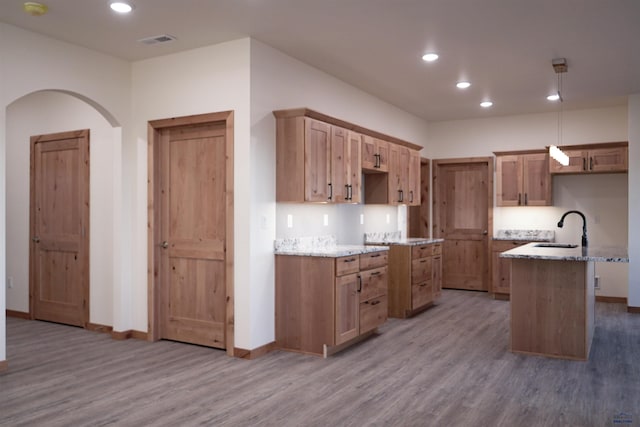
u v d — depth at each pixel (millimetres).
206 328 4422
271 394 3270
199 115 4328
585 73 5133
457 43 4234
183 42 4211
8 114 5871
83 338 4750
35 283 5586
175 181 4578
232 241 4141
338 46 4305
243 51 4105
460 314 5871
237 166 4117
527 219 7258
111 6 3473
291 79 4578
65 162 5375
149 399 3180
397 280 5676
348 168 4820
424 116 7457
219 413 2961
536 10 3539
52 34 4039
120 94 4668
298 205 4719
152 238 4605
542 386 3426
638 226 5949
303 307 4227
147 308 4641
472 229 7699
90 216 5145
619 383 3486
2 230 3783
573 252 4199
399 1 3396
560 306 4090
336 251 4344
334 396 3238
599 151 6508
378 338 4750
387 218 6730
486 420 2865
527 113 7219
